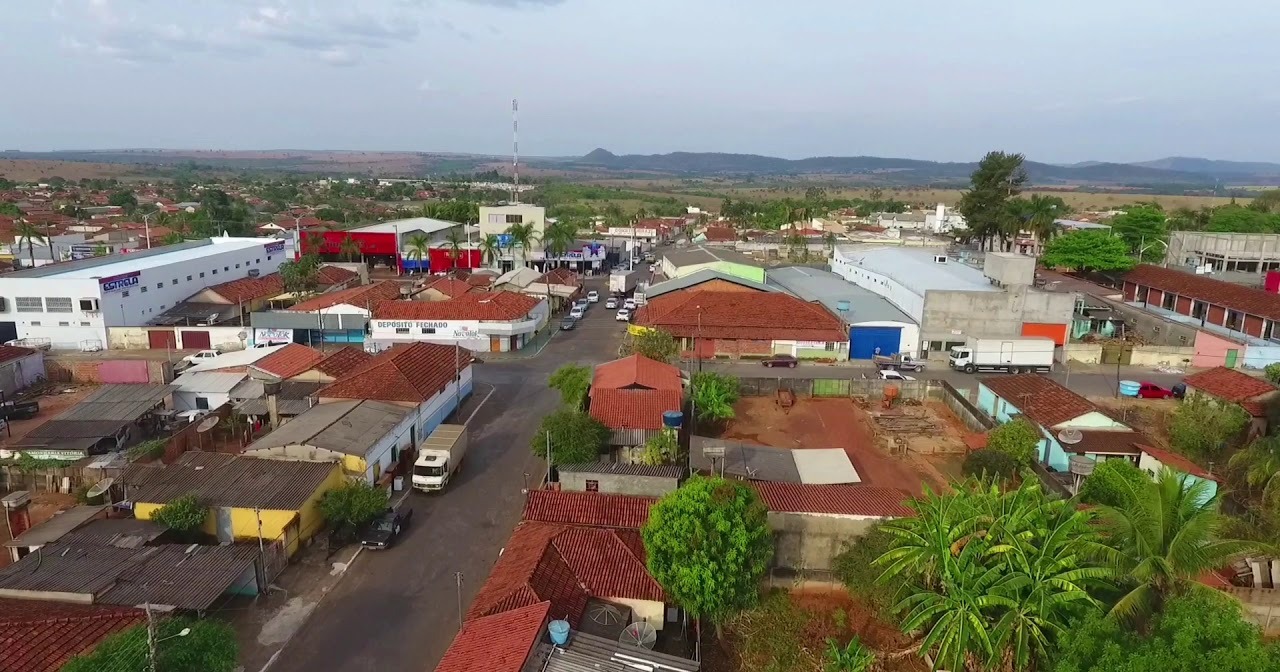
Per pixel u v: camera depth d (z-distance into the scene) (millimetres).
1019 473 42594
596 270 132250
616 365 56062
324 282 99875
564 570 29844
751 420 54875
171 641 22672
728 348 73188
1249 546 25344
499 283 98000
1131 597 23016
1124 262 99125
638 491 39094
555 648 24484
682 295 80875
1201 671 19500
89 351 71250
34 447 42531
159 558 30312
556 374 55062
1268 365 66125
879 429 52531
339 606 31203
